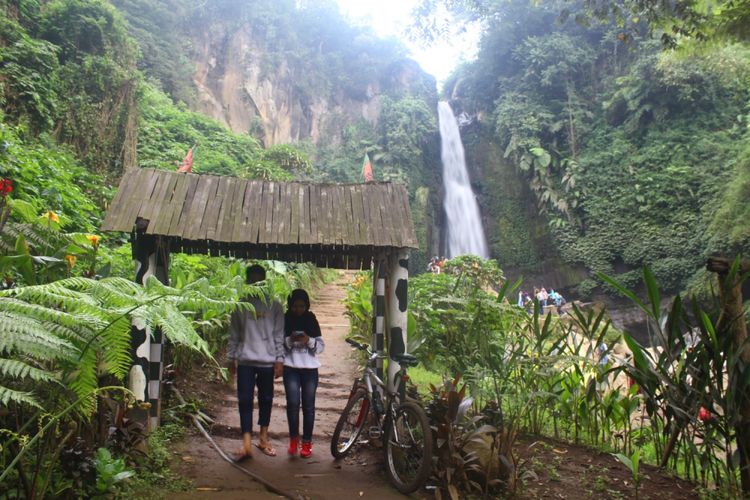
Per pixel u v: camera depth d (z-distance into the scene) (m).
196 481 3.61
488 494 3.61
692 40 7.16
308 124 34.91
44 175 7.84
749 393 3.78
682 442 4.60
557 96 31.98
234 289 3.46
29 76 11.09
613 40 30.39
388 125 33.50
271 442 4.70
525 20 32.47
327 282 16.30
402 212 4.41
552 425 5.41
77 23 13.45
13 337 2.09
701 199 25.08
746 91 26.58
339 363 7.70
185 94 27.20
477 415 4.15
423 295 7.13
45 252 3.60
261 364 4.16
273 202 4.31
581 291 27.25
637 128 28.50
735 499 3.66
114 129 13.10
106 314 2.45
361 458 4.37
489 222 32.38
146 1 28.52
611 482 3.96
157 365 4.20
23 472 2.45
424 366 6.98
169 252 4.56
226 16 32.38
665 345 4.05
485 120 33.59
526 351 5.11
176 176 4.33
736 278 3.93
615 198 27.56
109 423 3.62
